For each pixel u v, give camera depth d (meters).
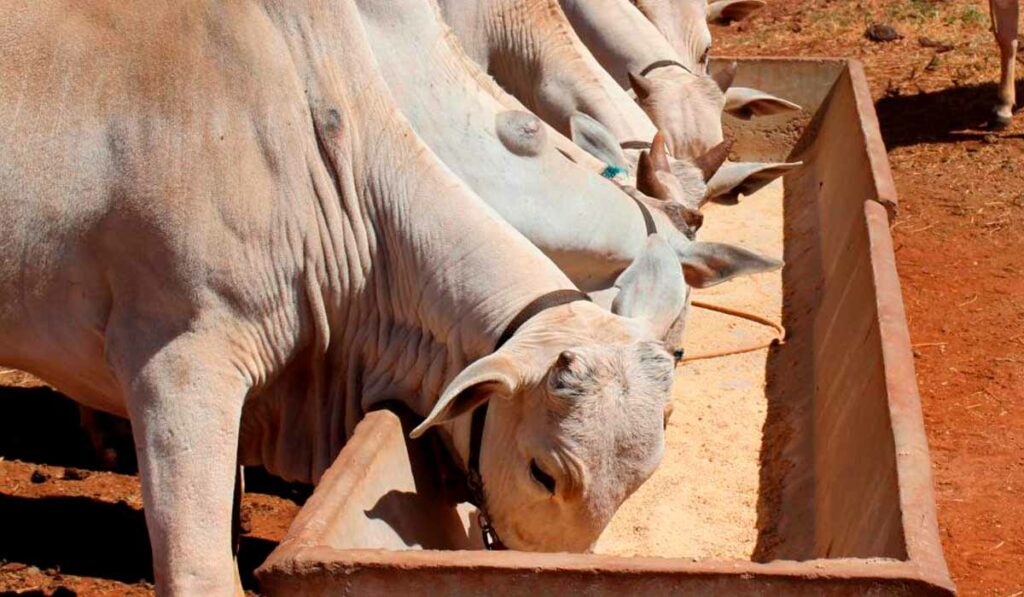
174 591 4.40
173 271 4.44
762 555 5.85
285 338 4.72
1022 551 5.84
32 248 4.48
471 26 7.20
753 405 7.09
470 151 5.42
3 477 6.17
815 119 10.15
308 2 4.68
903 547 4.02
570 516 4.22
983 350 7.66
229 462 4.52
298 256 4.64
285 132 4.57
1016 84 11.60
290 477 5.07
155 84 4.41
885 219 7.04
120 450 6.37
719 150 6.59
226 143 4.46
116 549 5.70
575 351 4.14
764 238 9.05
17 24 4.41
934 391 7.23
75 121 4.41
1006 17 10.59
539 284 4.57
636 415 4.14
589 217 5.57
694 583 3.73
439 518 4.73
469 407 4.23
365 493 4.30
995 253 8.87
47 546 5.65
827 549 5.30
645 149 6.86
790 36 12.93
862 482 5.11
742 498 6.28
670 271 4.61
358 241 4.74
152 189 4.39
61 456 6.43
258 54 4.54
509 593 3.77
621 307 4.55
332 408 4.94
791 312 7.99
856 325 6.37
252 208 4.51
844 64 10.06
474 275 4.61
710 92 7.73
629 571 3.73
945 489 6.32
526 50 7.19
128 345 4.51
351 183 4.71
